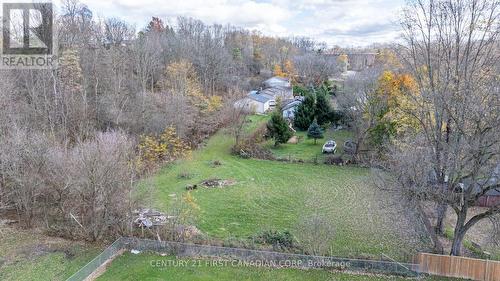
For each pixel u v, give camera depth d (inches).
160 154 1519.4
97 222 871.1
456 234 800.9
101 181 845.2
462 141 773.3
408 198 784.3
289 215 1073.5
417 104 971.3
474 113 727.1
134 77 2023.9
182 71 2144.4
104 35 2498.8
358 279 753.0
